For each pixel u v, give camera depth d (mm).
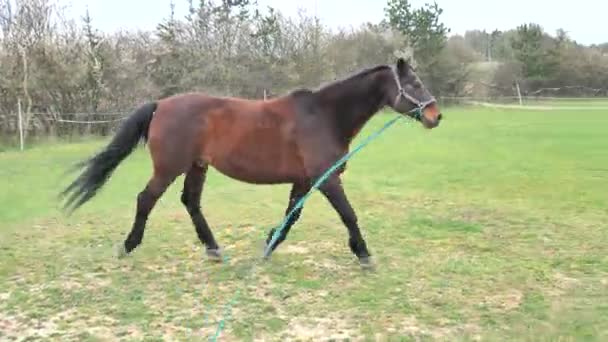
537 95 44375
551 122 25406
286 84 30984
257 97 29906
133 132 6121
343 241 7234
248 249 6930
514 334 4500
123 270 6102
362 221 8336
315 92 5973
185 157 5980
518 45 45562
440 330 4594
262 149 5887
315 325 4672
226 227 8023
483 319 4809
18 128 18906
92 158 6133
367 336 4453
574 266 6246
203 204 9648
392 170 13281
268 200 10016
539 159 14633
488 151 16344
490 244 7129
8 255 6633
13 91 18969
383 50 37656
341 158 5953
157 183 6109
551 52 45031
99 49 21812
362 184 11547
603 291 5488
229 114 5926
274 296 5316
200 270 6109
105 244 7121
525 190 10727
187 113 5949
